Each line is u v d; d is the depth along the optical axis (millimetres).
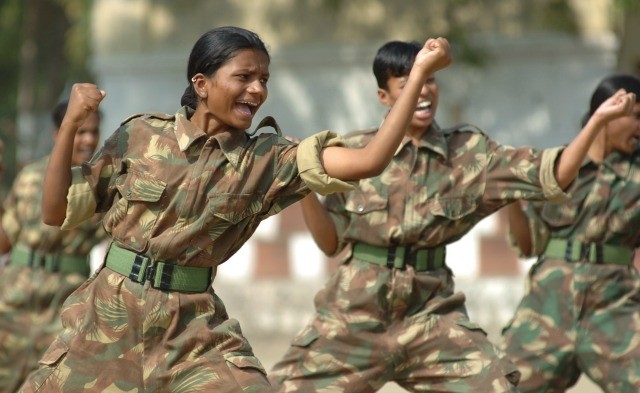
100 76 39281
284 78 37438
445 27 35656
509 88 35438
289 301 35969
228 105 11570
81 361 11719
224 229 11734
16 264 18500
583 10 34906
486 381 14219
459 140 14836
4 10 57438
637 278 16266
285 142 11836
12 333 18391
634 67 35125
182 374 11664
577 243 16203
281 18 37531
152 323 11680
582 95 34969
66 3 52688
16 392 18594
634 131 15891
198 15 38375
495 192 14539
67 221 11750
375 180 14766
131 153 11805
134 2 38750
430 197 14625
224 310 12125
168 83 38562
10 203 18484
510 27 35469
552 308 16219
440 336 14562
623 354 15758
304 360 14891
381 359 14680
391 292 14625
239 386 11547
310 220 15023
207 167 11641
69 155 11594
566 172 13961
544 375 16156
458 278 34438
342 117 37000
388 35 36594
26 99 54062
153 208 11680
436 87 14703
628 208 16016
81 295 12016
